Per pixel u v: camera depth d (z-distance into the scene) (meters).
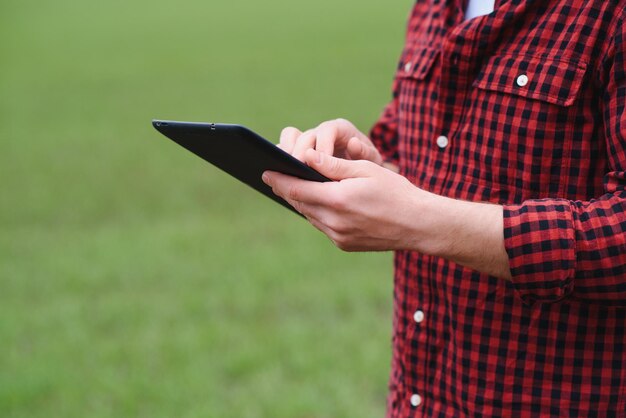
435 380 1.63
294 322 5.17
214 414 4.07
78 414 4.19
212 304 5.52
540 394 1.52
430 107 1.65
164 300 5.68
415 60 1.71
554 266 1.31
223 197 8.60
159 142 11.67
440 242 1.35
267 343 4.85
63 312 5.46
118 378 4.54
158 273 6.22
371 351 4.66
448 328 1.60
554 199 1.36
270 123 12.65
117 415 4.16
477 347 1.55
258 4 34.47
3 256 6.85
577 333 1.49
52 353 4.84
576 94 1.41
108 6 36.16
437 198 1.36
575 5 1.44
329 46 21.70
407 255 1.67
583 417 1.51
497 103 1.49
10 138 12.41
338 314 5.32
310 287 5.74
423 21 1.85
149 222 7.78
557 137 1.44
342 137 1.71
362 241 1.38
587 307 1.48
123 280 6.13
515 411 1.54
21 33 27.45
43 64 20.55
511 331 1.52
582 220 1.32
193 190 8.95
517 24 1.49
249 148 1.32
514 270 1.33
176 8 34.31
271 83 16.47
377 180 1.33
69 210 8.34
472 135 1.54
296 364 4.54
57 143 11.91
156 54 21.77
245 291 5.67
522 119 1.46
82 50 22.94
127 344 4.95
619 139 1.34
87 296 5.86
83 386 4.45
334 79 16.56
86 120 13.68
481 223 1.34
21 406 4.31
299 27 26.38
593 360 1.50
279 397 4.21
